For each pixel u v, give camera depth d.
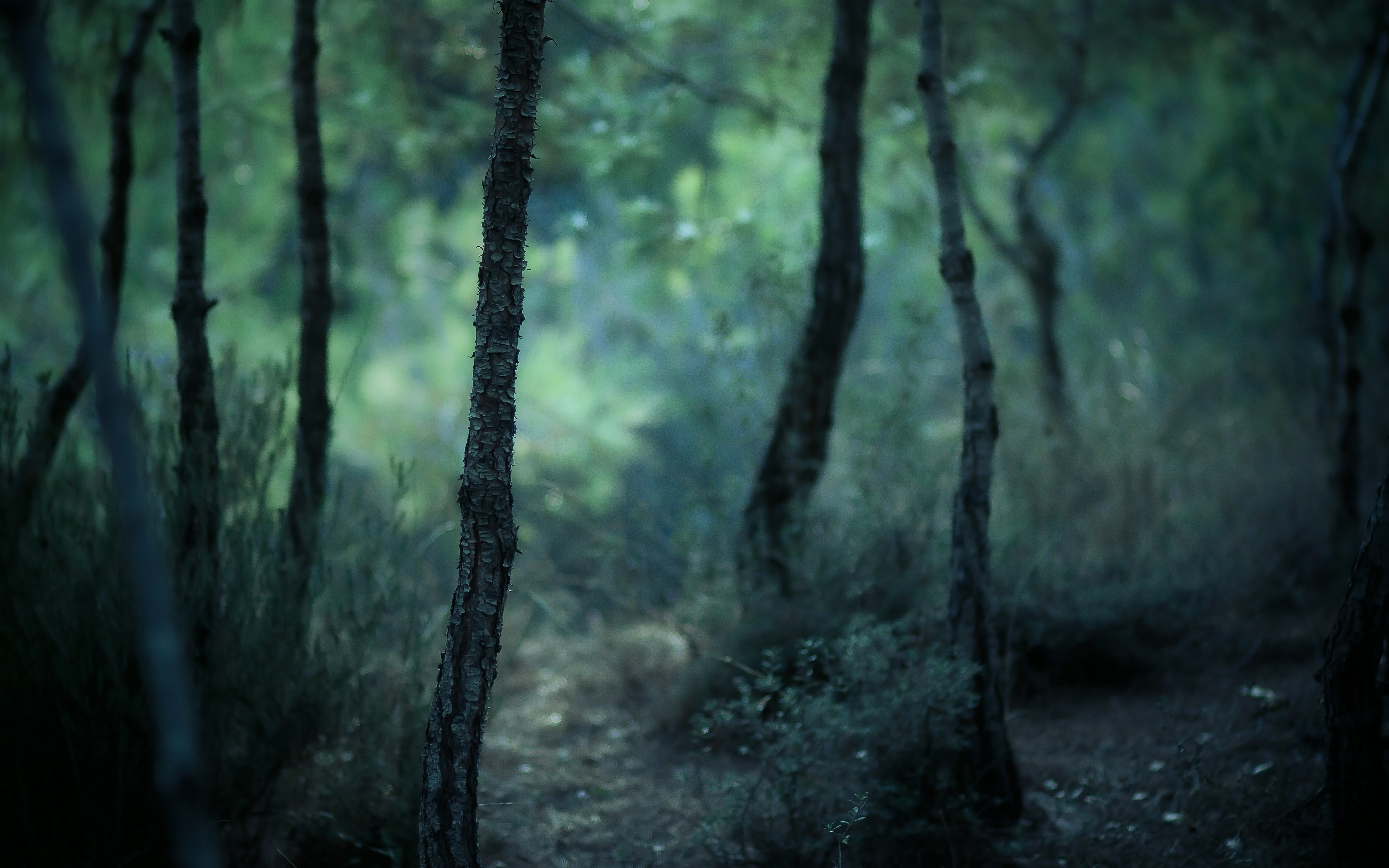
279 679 2.71
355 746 2.91
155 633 0.96
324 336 3.40
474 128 4.96
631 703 4.07
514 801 3.28
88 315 0.95
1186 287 9.95
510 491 2.05
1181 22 6.54
